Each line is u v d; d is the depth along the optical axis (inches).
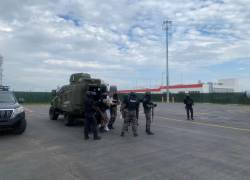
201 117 923.4
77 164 329.1
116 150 399.9
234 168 305.4
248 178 272.7
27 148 418.3
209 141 463.5
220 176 279.1
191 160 340.5
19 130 543.5
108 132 568.7
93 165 324.2
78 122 748.6
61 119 842.2
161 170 301.6
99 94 590.9
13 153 386.3
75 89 633.6
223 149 400.5
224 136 514.9
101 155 371.2
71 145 438.0
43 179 276.8
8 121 511.8
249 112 1180.5
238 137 502.9
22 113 539.5
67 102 673.6
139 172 295.9
